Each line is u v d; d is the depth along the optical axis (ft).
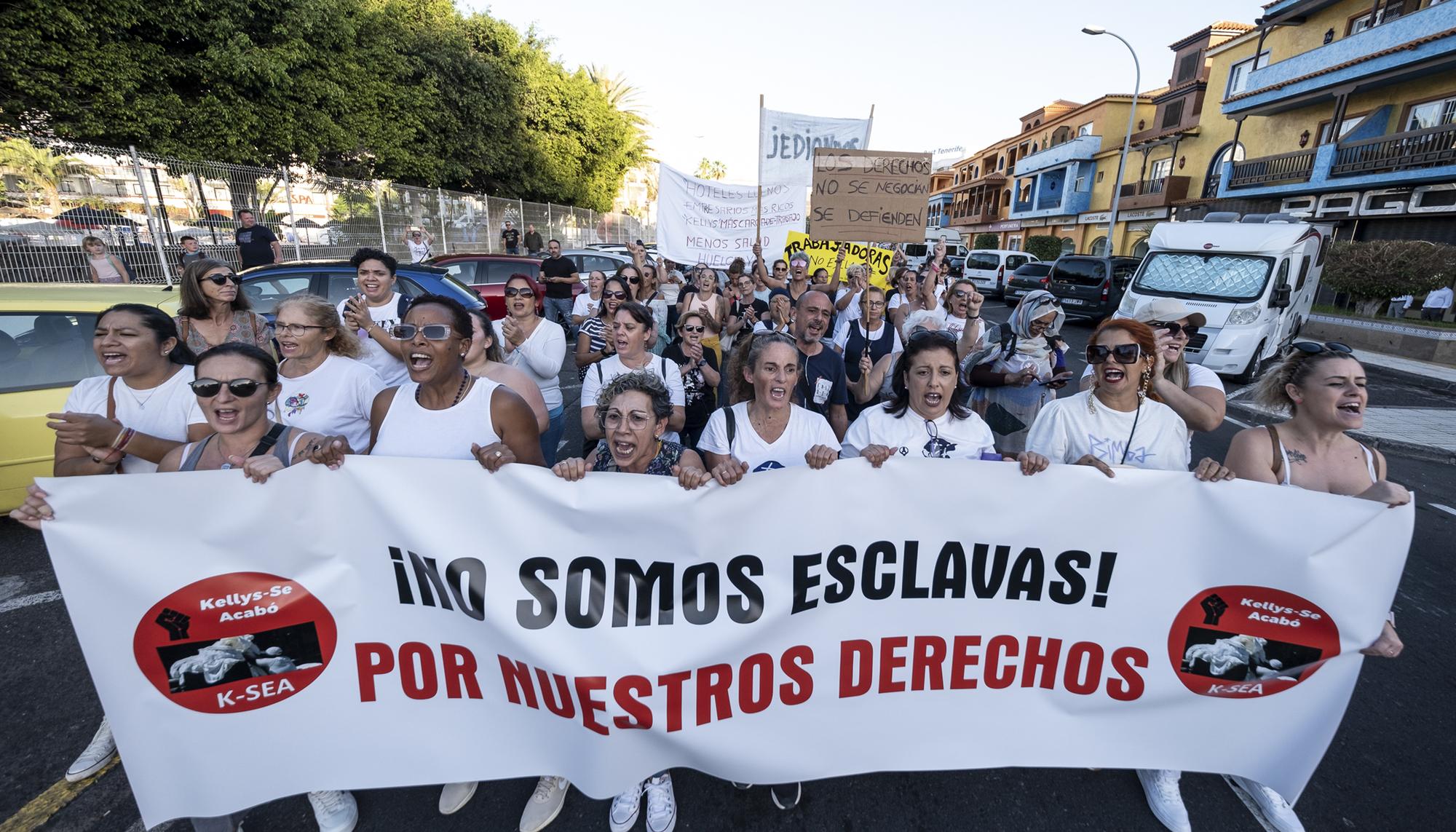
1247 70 78.07
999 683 7.36
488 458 6.49
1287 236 31.86
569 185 88.12
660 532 6.69
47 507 5.89
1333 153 61.00
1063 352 12.48
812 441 8.49
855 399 14.52
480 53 66.64
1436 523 16.67
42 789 7.60
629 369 10.93
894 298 21.59
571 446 19.19
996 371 12.67
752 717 7.11
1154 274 34.60
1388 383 34.40
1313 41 68.49
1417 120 56.90
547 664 6.78
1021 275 66.44
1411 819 7.59
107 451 7.16
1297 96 65.46
